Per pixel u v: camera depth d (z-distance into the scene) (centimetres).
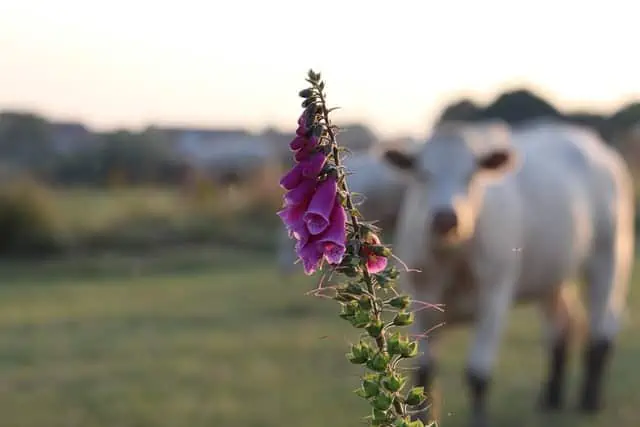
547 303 805
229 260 2022
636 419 758
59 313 1377
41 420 765
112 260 2069
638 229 1909
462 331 1148
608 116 3023
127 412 784
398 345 146
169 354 1033
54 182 3138
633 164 2464
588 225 787
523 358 979
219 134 3581
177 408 791
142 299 1503
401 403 150
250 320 1254
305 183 149
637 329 1119
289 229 151
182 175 3183
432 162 654
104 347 1088
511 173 726
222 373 928
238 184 2631
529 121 2986
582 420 755
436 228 622
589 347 797
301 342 1079
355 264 146
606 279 812
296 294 1466
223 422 745
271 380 888
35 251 2194
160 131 3519
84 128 3606
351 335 1109
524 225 717
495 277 682
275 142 2914
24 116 3591
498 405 802
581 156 807
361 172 1168
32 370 964
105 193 3017
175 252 2147
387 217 1165
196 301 1452
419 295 670
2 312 1401
